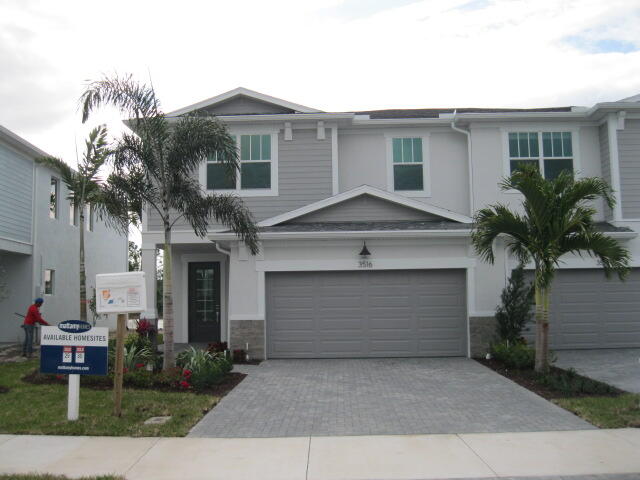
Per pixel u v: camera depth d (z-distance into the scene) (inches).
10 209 741.3
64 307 900.0
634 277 616.7
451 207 697.0
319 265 569.3
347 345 570.6
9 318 786.2
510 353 502.6
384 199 613.9
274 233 555.5
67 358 332.2
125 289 341.7
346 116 664.4
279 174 666.2
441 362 538.9
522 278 548.7
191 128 453.1
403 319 573.0
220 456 274.4
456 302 574.6
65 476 245.8
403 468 256.5
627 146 660.1
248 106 688.4
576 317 610.5
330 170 667.4
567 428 316.8
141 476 248.2
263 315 565.9
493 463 261.7
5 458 271.1
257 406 374.3
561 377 430.6
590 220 451.8
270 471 254.1
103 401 371.6
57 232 876.6
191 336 742.5
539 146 684.7
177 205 474.6
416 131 705.0
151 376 425.1
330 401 387.5
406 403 379.9
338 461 266.7
